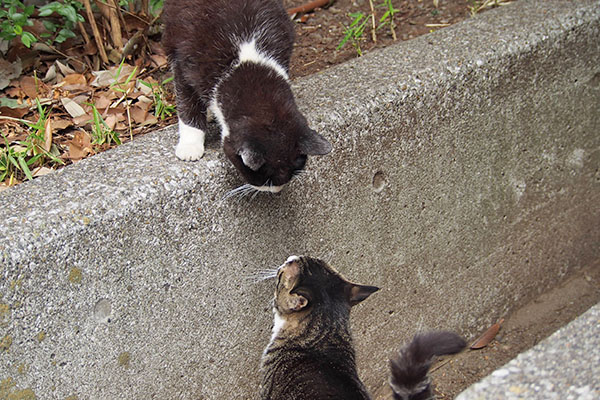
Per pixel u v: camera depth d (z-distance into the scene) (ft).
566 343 2.83
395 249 4.45
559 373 2.74
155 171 3.52
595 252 5.61
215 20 3.86
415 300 4.70
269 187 3.64
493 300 5.13
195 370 3.88
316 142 3.55
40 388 3.36
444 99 4.26
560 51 4.67
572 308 5.31
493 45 4.43
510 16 4.77
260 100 3.69
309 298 3.81
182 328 3.74
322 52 5.19
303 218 3.97
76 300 3.35
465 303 4.98
